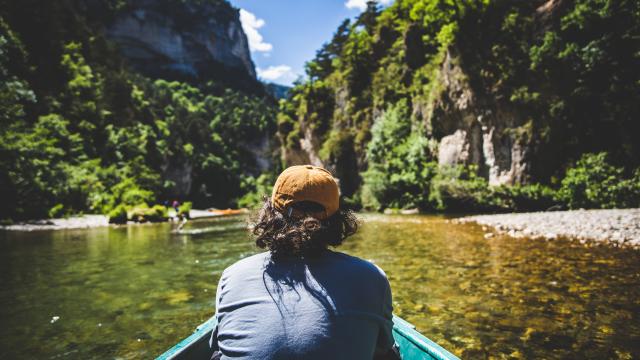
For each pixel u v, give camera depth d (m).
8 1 45.06
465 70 24.28
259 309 1.29
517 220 14.67
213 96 133.75
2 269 7.82
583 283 5.46
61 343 3.88
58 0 61.62
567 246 8.45
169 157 71.75
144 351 3.65
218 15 157.50
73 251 10.38
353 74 44.47
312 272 1.36
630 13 18.28
